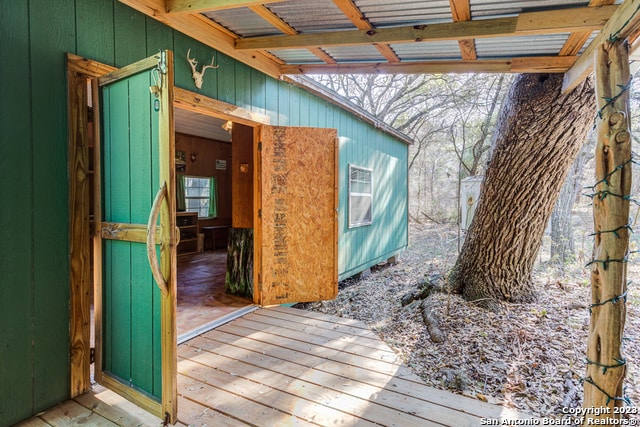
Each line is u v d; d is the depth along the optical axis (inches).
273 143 149.5
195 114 211.5
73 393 82.0
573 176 266.4
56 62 77.9
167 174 67.7
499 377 94.0
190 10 84.3
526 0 73.4
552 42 94.2
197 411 76.3
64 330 80.8
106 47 88.0
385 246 289.7
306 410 77.0
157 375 72.1
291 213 153.6
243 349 108.6
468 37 85.2
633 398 85.1
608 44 66.1
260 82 145.6
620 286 62.7
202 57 117.6
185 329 122.1
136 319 77.0
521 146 132.1
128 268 78.6
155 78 69.2
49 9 76.4
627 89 63.7
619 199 62.6
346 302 186.4
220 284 187.8
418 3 78.4
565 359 102.9
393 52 108.3
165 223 68.4
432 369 98.0
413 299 168.4
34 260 75.4
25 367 74.0
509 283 150.6
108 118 82.7
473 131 409.1
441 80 447.8
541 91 121.0
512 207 141.3
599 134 65.5
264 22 100.4
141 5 83.0
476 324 129.6
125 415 75.5
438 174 535.2
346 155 219.6
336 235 161.2
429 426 71.6
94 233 86.2
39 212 76.0
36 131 75.0
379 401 80.7
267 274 151.3
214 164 331.9
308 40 102.7
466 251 161.0
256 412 76.1
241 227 164.2
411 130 512.4
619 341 62.7
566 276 203.0
